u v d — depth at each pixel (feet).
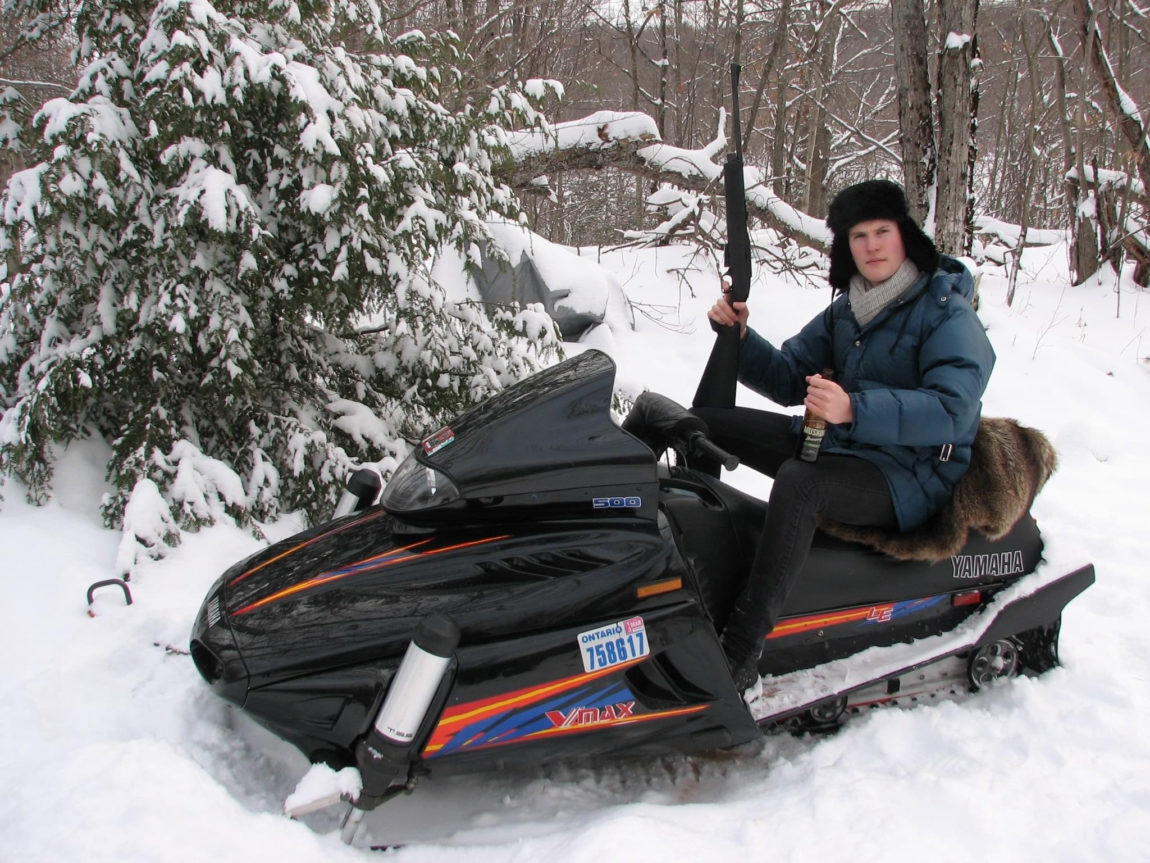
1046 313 28.91
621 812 7.16
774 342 24.57
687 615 7.47
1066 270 35.50
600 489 7.56
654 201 29.71
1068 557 9.51
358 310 13.58
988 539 8.93
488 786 7.89
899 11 24.95
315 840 6.57
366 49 14.03
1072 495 15.66
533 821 7.36
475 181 13.96
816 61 42.45
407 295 13.23
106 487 12.01
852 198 8.39
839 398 7.47
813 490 7.82
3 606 9.43
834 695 8.37
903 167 26.48
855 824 7.12
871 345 8.59
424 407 14.43
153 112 11.30
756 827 7.07
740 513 8.58
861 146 55.67
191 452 11.71
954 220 25.64
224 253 12.08
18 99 13.17
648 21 46.57
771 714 8.11
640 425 8.70
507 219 15.40
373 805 6.67
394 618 6.97
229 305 11.73
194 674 8.76
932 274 8.44
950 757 8.16
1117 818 7.16
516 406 7.81
